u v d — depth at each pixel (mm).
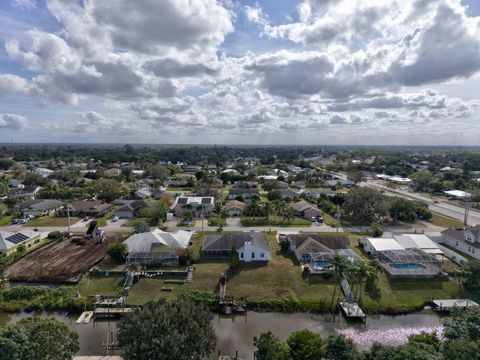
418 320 40906
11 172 165000
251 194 110812
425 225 80375
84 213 87438
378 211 81688
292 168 197625
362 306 42562
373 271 44969
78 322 39312
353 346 28016
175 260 53062
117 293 45156
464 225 80625
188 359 25422
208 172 165125
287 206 85250
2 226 76875
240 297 44250
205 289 46406
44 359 25578
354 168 180875
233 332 38188
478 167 194375
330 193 112062
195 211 88812
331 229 75438
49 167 190500
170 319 27000
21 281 47938
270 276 49625
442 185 129125
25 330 26031
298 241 59000
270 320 40719
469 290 46500
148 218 84875
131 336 26094
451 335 29656
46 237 68000
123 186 120500
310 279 48656
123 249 53844
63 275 49344
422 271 50125
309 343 27750
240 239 58500
